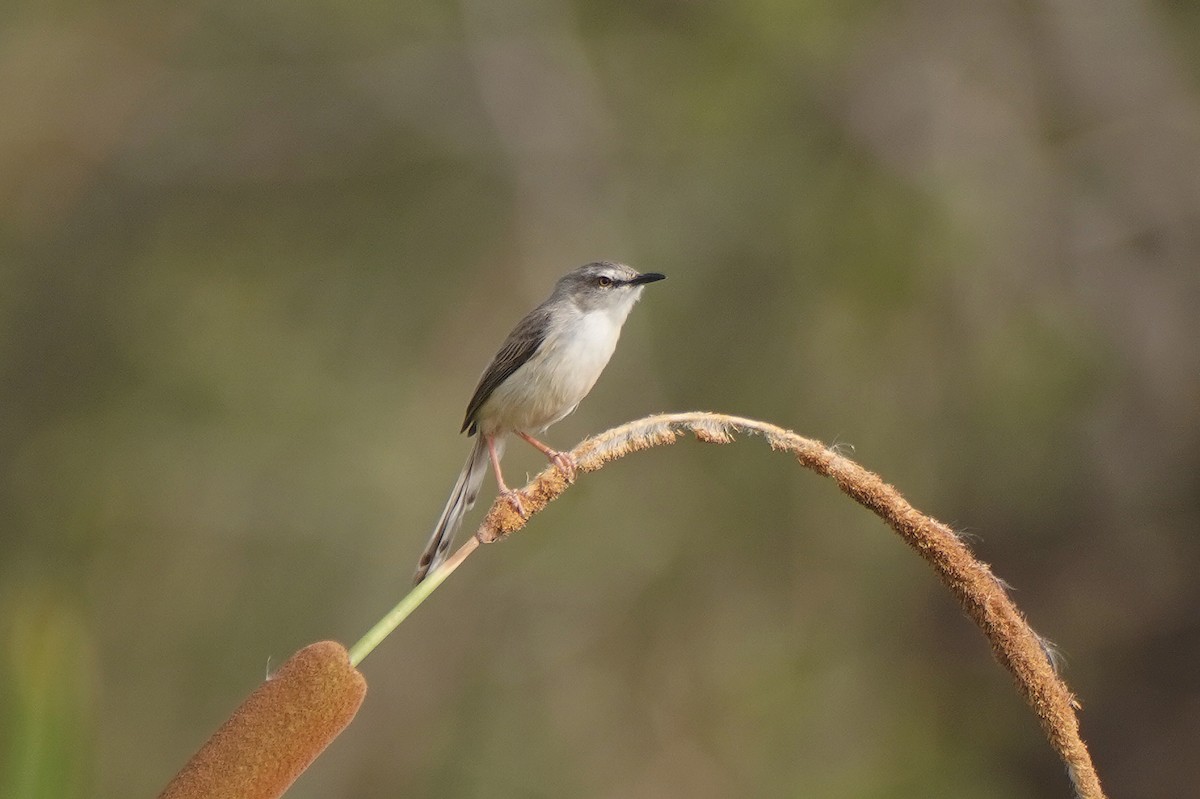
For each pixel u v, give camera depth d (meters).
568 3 18.03
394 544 15.68
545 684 15.16
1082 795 3.76
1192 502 14.64
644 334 16.42
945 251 15.75
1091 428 15.02
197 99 18.17
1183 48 16.78
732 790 14.20
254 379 16.52
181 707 15.15
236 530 15.83
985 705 14.20
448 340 17.08
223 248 17.73
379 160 17.98
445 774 14.87
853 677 14.67
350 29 18.22
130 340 17.03
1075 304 15.59
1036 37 16.94
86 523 15.88
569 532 15.73
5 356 17.00
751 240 16.66
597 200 17.34
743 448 15.84
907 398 15.59
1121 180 16.17
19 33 17.84
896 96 16.70
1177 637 14.27
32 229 17.38
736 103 17.00
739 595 15.41
